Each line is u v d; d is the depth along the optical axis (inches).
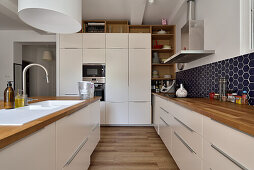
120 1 115.6
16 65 167.5
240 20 60.4
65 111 39.2
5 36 163.6
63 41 136.7
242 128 26.6
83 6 123.1
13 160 21.5
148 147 93.0
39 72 238.5
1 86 162.6
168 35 146.4
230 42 66.1
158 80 157.2
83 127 57.4
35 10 50.1
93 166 71.6
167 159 78.3
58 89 136.1
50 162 32.2
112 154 83.7
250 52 55.8
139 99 138.5
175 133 68.1
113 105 138.0
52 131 33.1
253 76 54.1
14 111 43.2
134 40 138.6
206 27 86.3
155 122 125.1
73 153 46.4
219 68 73.9
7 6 106.1
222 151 33.4
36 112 43.1
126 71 137.9
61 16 55.1
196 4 99.0
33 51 233.0
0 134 20.6
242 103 55.1
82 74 137.2
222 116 33.9
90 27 143.5
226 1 68.7
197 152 45.9
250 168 25.5
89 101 65.6
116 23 150.3
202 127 42.7
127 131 124.4
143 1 101.3
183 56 87.4
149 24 157.9
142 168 70.1
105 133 119.3
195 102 61.6
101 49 137.2
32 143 26.0
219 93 69.0
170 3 118.2
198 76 96.1
